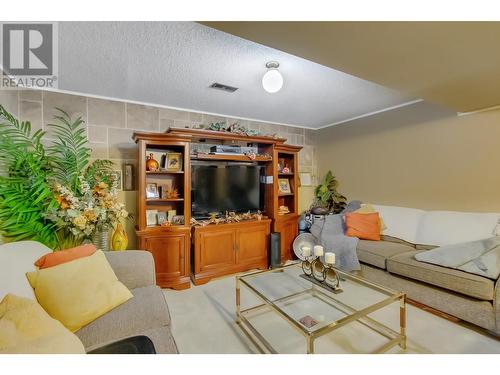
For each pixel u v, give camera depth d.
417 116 3.24
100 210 2.30
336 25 1.27
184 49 1.91
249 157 3.34
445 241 2.60
